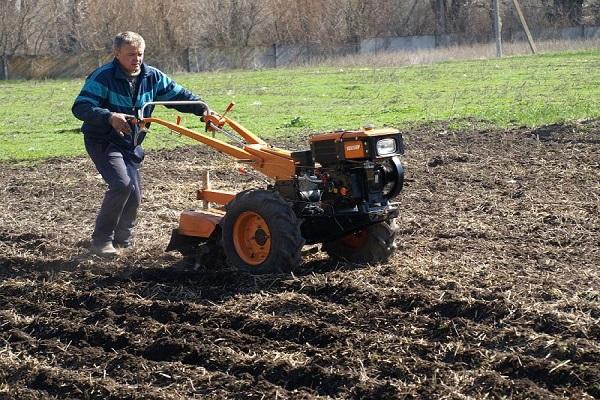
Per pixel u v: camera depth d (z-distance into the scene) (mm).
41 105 29625
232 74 43875
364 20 58375
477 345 6527
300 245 8086
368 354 6473
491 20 61219
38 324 7602
